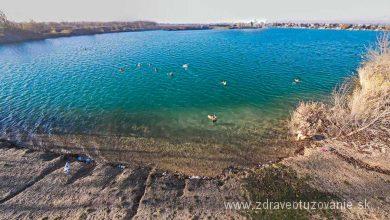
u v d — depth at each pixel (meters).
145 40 112.56
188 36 125.94
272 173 22.19
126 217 18.39
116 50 87.44
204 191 20.80
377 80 35.53
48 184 22.03
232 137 29.83
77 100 42.03
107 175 23.25
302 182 20.80
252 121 33.19
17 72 61.00
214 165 25.36
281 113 35.12
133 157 26.89
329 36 116.62
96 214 18.70
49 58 76.50
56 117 36.09
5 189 21.53
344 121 27.61
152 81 50.78
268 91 43.69
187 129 31.83
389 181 20.12
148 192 20.86
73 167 24.42
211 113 35.91
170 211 18.83
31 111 38.28
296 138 28.67
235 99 40.69
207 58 69.88
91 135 31.22
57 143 29.77
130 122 34.00
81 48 93.88
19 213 19.00
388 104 29.45
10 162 25.27
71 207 19.42
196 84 48.28
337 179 20.81
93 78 54.22
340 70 54.69
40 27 143.62
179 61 67.06
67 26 172.50
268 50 80.19
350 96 37.41
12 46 103.44
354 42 95.12
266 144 28.17
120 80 52.06
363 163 22.44
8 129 33.28
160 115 35.75
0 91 47.50
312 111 30.30
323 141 26.53
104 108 38.59
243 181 21.66
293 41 100.81
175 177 23.38
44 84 51.09
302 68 57.25
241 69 57.53
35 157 26.23
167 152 27.58
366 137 25.84
